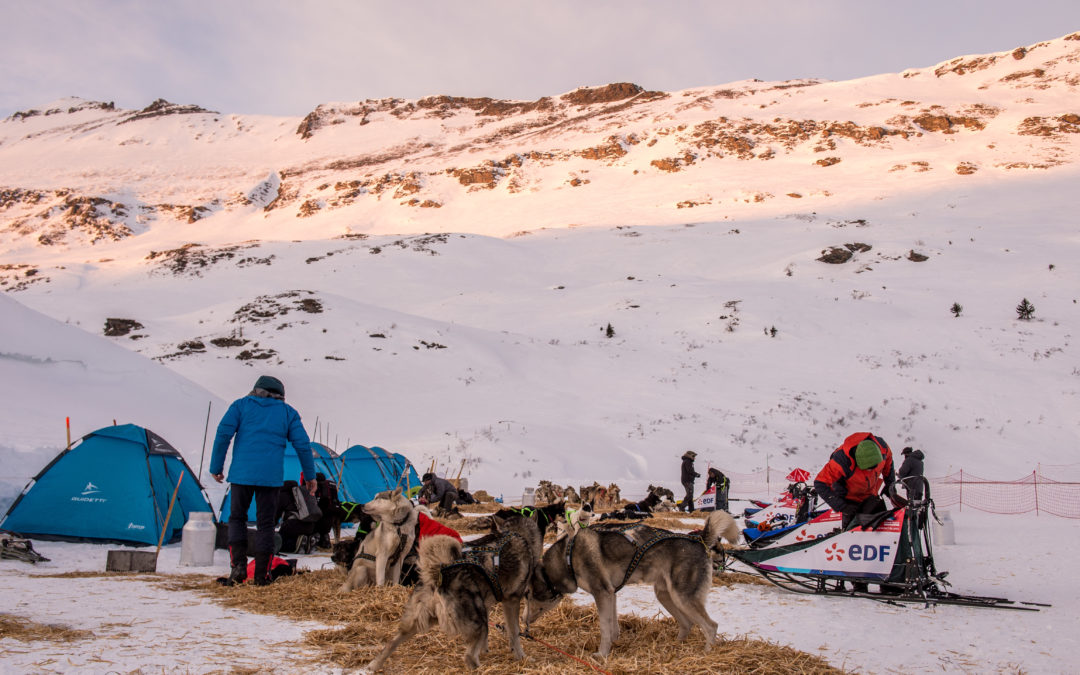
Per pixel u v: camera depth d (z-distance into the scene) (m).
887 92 177.88
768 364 42.56
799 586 8.67
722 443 30.06
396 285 74.50
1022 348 41.91
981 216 83.81
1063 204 87.06
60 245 149.62
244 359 40.25
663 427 31.72
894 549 7.72
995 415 33.34
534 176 159.25
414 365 40.56
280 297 51.31
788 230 85.12
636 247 85.81
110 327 46.91
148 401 16.09
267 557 7.63
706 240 85.50
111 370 16.44
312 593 7.02
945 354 42.19
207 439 15.61
